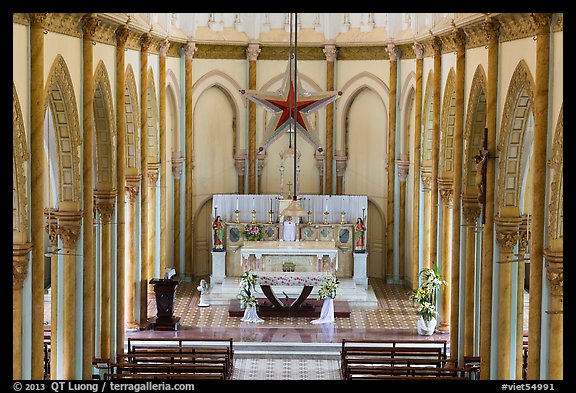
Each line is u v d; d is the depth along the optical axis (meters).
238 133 41.16
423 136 35.84
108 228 27.97
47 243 37.28
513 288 24.27
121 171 28.39
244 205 38.91
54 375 24.69
